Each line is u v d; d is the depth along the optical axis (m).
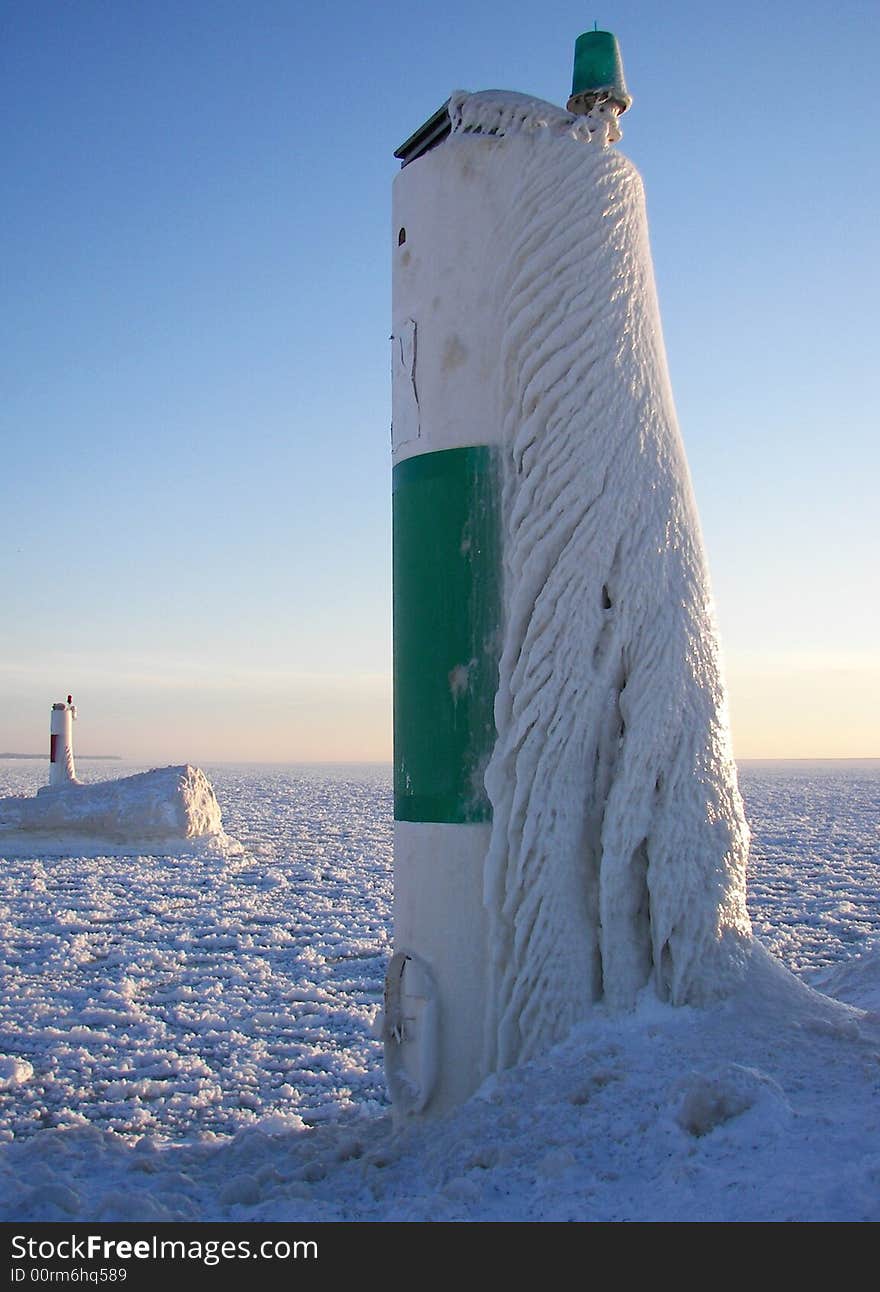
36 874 17.78
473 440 4.23
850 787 55.34
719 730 4.05
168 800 21.48
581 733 3.95
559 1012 3.85
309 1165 3.62
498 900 3.96
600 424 4.07
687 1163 2.85
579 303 4.11
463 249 4.32
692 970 3.85
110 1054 8.13
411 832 4.25
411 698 4.30
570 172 4.19
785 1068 3.38
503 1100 3.54
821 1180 2.64
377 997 10.11
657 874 3.89
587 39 4.54
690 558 4.14
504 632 4.10
